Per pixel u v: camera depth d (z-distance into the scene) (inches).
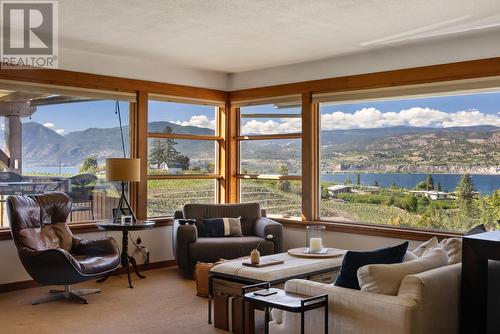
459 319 124.7
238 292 156.0
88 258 194.2
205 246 226.7
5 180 214.8
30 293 204.2
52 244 198.1
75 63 227.6
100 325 162.6
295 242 259.6
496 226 199.9
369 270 116.8
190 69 272.1
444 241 149.2
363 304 115.7
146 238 251.8
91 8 166.4
